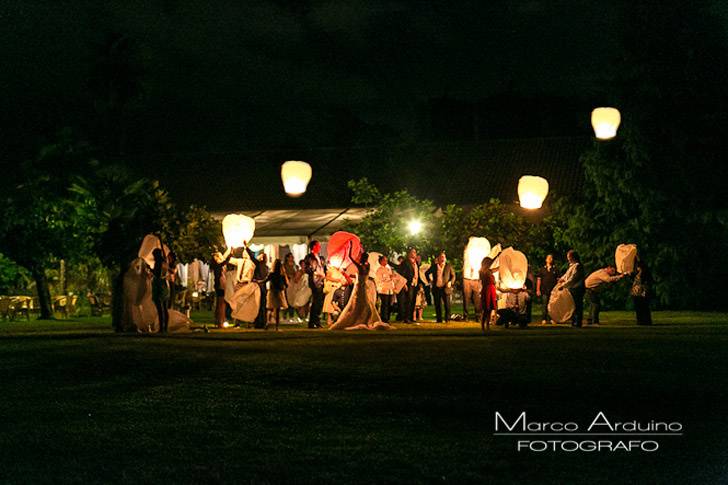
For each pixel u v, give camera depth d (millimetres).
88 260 35188
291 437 8875
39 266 34188
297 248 48156
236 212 50500
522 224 35250
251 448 8383
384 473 7430
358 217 44469
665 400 10875
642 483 7176
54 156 33219
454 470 7543
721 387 11891
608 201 38844
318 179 53094
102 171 32625
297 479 7223
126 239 27297
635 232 38250
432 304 44469
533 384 12164
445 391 11656
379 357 15797
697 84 37969
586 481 7230
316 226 42281
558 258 39719
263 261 25000
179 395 11602
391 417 9922
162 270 23062
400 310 27812
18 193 32750
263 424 9578
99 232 28891
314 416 10016
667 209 38094
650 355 15930
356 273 24922
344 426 9430
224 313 26031
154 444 8578
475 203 48906
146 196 30109
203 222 31359
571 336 20625
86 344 18906
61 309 36281
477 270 28781
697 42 38062
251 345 18547
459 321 28891
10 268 36219
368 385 12250
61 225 33094
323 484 7082
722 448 8438
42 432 9172
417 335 21453
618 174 38344
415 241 35000
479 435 8953
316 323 25766
